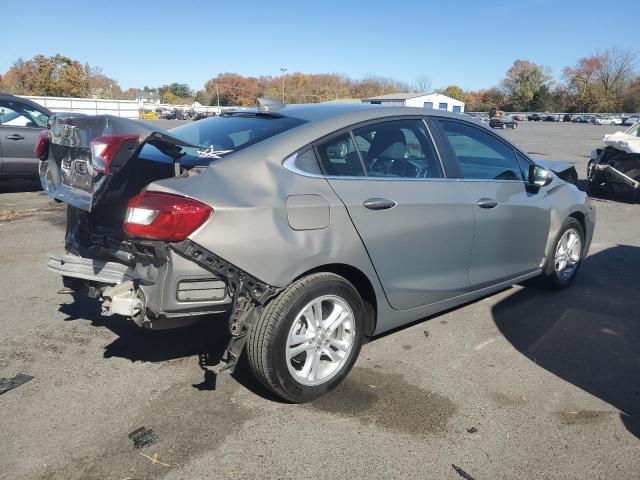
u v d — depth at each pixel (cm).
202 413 305
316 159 322
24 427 290
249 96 9912
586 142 3250
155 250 275
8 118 963
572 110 10225
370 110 362
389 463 267
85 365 358
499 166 435
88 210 315
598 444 284
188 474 256
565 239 506
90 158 326
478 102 11300
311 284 303
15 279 527
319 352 315
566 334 422
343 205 317
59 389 328
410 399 324
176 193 278
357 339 332
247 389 332
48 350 378
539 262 480
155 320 289
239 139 330
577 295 510
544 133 4600
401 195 347
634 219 914
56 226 748
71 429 289
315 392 315
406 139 372
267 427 294
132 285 295
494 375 356
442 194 372
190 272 279
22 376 342
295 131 327
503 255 431
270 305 296
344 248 315
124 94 10238
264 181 299
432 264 371
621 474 262
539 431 295
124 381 338
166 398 320
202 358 370
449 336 414
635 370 366
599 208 1020
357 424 298
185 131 376
